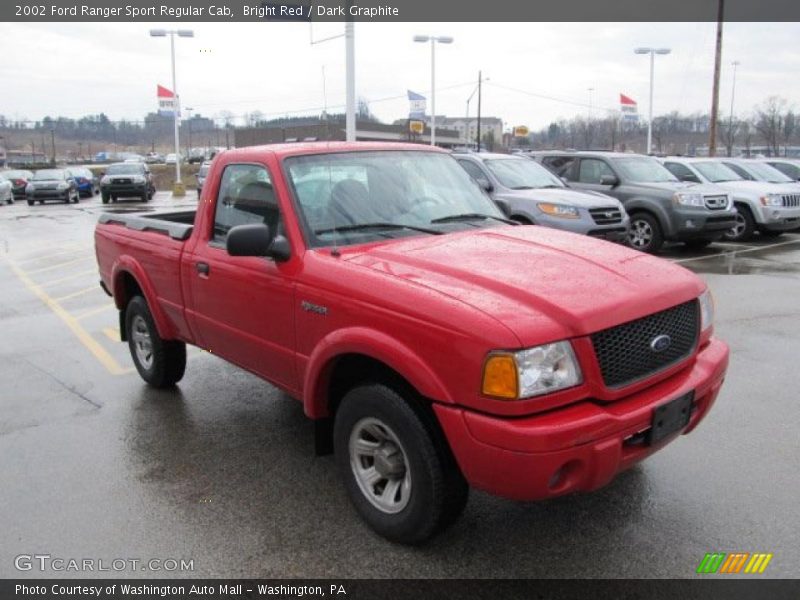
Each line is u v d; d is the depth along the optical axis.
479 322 2.91
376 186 4.31
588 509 3.75
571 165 13.82
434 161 4.85
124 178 30.25
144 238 5.43
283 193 4.02
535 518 3.67
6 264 12.95
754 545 3.39
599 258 3.66
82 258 13.66
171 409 5.36
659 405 3.11
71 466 4.40
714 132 28.33
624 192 12.92
